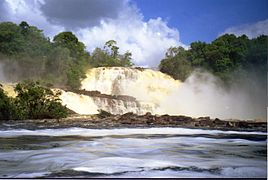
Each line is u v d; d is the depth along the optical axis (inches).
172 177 420.2
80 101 2069.4
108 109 2161.7
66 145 726.5
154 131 1094.4
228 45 3257.9
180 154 625.0
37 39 2699.3
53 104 1598.2
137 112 2299.5
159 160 548.1
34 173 441.7
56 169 467.8
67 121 1419.8
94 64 3302.2
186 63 3255.4
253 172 457.4
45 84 2380.7
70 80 2596.0
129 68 2908.5
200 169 474.9
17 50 2556.6
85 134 974.4
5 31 2527.1
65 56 2650.1
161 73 3063.5
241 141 849.5
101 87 2736.2
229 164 519.2
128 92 2758.4
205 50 3280.0
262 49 3149.6
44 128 1142.3
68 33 3090.6
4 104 1488.7
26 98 1565.0
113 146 719.1
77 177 415.8
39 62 2578.7
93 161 529.7
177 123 1400.1
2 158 557.3
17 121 1425.9
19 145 722.8
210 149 698.8
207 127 1275.8
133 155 603.5
